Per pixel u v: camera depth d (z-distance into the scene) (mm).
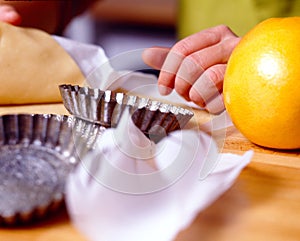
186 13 852
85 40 1438
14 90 526
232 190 394
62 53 563
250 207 378
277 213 374
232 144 455
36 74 537
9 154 376
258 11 788
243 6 796
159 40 1425
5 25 561
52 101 540
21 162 370
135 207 348
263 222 366
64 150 383
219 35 555
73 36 1406
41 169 365
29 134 397
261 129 435
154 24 1417
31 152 380
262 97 425
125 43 1448
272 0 774
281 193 395
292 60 417
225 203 380
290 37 423
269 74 420
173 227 339
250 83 428
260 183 405
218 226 359
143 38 1439
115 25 1440
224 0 806
